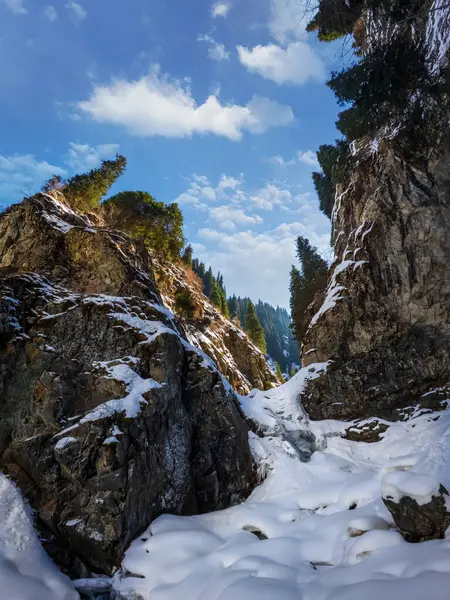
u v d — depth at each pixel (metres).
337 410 14.20
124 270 14.33
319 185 23.80
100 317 11.84
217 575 7.13
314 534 8.13
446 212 14.42
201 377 12.06
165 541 8.30
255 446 12.04
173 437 10.44
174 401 10.90
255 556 7.52
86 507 8.52
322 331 15.94
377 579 5.75
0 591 6.77
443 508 6.61
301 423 13.87
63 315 11.66
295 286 28.75
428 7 12.98
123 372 10.51
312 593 6.08
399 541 6.64
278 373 50.03
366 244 16.16
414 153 15.34
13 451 9.31
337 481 10.48
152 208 28.62
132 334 11.62
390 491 7.18
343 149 19.06
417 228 14.94
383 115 14.29
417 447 11.46
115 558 8.16
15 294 11.99
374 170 17.25
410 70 12.28
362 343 14.98
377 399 13.92
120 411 9.57
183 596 7.00
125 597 7.52
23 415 9.89
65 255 14.73
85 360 10.98
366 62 12.35
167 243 32.31
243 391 29.38
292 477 11.10
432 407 13.07
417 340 14.24
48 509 8.60
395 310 14.94
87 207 23.77
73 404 10.05
